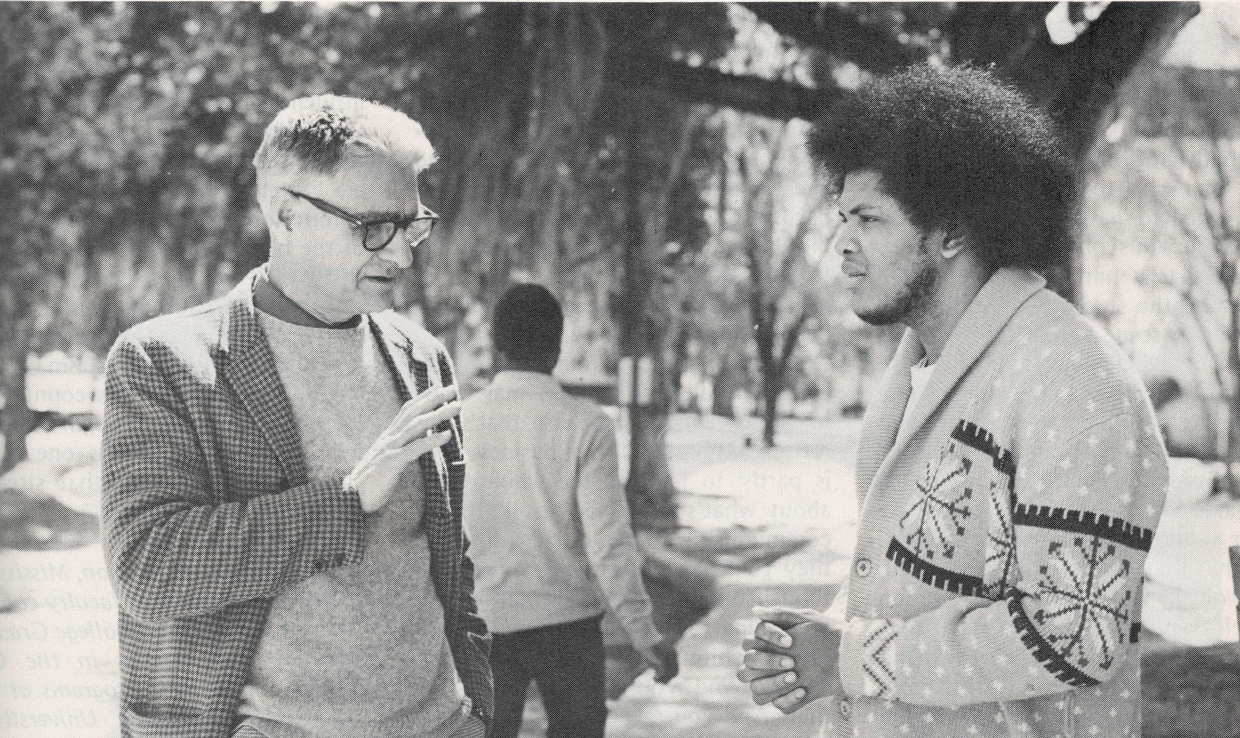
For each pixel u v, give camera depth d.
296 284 2.21
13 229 14.88
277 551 2.03
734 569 11.33
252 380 2.15
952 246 2.08
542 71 9.37
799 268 20.58
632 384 16.28
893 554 2.04
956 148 2.05
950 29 6.86
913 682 1.93
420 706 2.22
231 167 14.21
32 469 16.36
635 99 13.34
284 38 12.82
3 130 14.27
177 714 2.08
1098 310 13.85
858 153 2.10
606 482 4.04
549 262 13.27
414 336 2.43
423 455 2.29
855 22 7.51
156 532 2.00
